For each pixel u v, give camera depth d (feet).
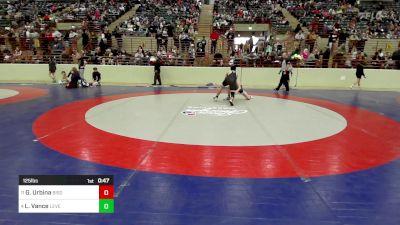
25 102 39.55
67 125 28.17
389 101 44.04
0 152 21.01
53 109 35.27
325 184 16.67
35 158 19.90
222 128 27.53
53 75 61.26
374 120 31.76
